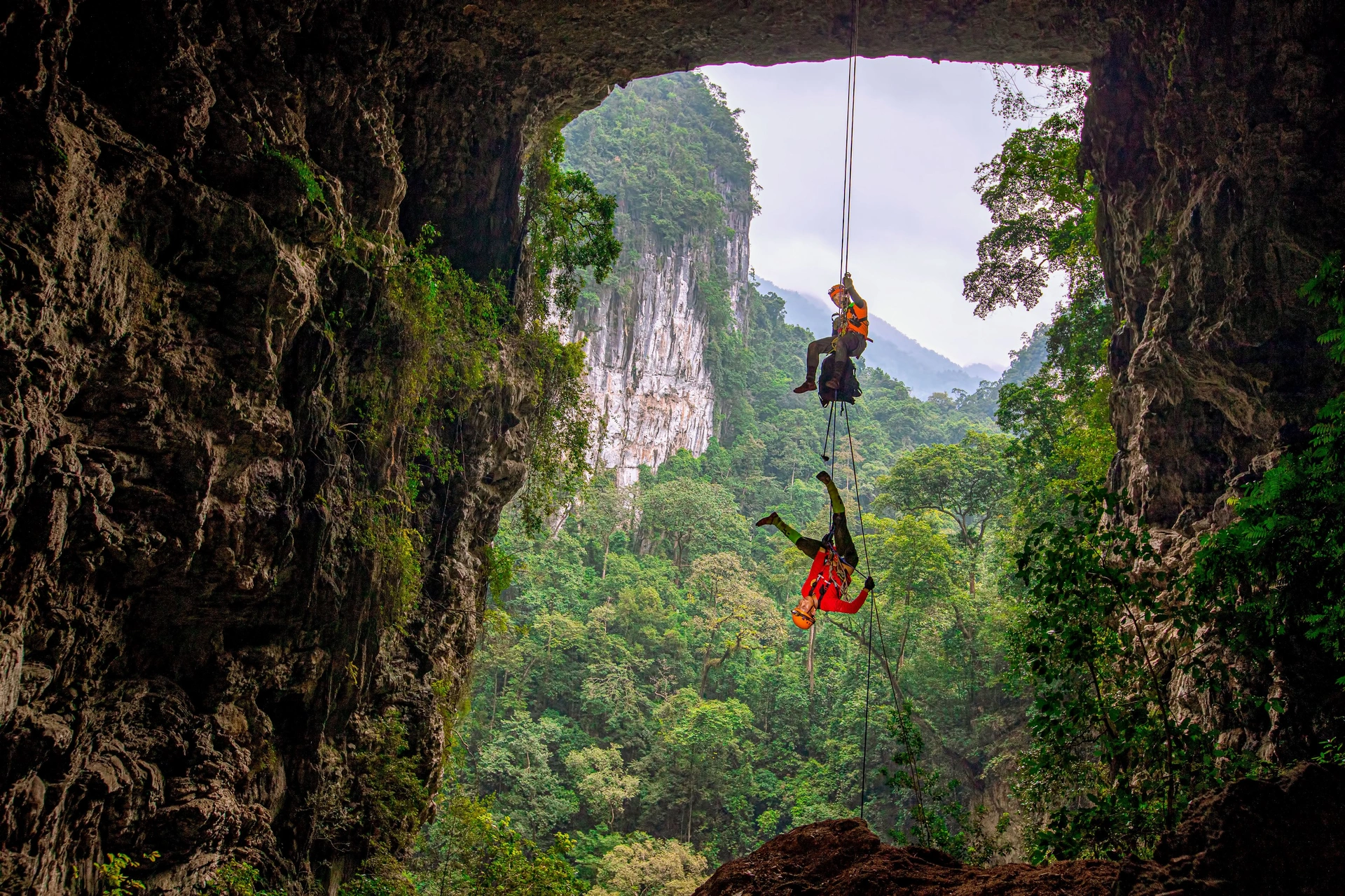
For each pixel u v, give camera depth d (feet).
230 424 38.40
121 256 33.50
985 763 132.98
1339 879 13.21
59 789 30.91
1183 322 56.70
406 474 58.03
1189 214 55.42
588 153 399.44
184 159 37.37
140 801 35.78
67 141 29.68
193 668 40.04
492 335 68.54
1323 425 28.66
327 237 43.96
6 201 27.86
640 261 380.78
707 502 295.69
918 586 151.23
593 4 60.80
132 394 34.06
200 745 39.06
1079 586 30.73
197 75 37.42
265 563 41.78
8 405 27.61
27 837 29.07
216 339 38.24
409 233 68.80
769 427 425.28
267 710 46.26
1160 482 61.16
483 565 75.61
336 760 51.11
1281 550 28.55
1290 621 30.63
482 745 172.24
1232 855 13.39
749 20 64.64
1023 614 56.90
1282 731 37.83
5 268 27.50
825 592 28.68
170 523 36.14
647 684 211.61
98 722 35.24
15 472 27.94
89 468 32.53
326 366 46.01
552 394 81.82
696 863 145.48
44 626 31.42
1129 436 69.05
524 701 194.80
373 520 51.57
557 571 239.50
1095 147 68.85
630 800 175.52
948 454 170.50
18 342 28.35
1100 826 27.76
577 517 274.98
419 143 65.26
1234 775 32.27
